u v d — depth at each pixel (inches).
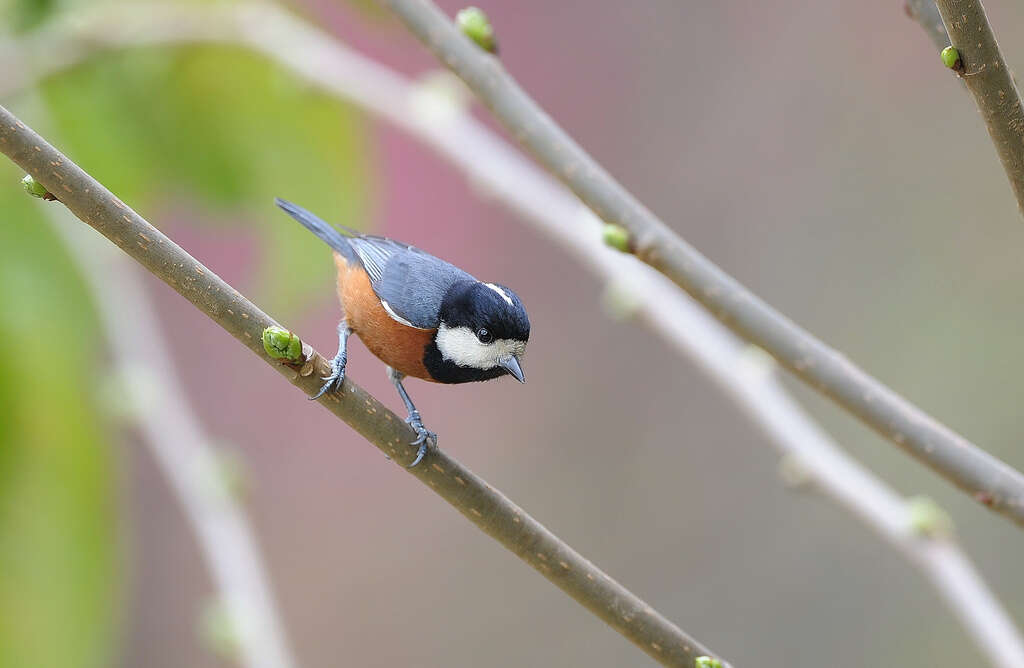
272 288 360.8
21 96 333.4
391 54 430.6
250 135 348.2
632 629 203.3
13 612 298.0
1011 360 447.2
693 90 491.5
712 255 486.3
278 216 354.9
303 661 468.8
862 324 468.8
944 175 475.2
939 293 464.1
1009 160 182.9
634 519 485.7
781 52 491.5
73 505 303.3
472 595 485.7
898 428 209.9
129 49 333.4
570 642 480.1
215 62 339.9
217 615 279.6
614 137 492.4
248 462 472.4
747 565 477.4
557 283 486.9
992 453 433.4
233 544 293.7
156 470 467.8
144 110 343.9
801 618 465.4
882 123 484.1
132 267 336.2
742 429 488.4
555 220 304.3
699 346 276.4
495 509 203.3
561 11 490.9
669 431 492.7
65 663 299.9
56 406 303.6
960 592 229.9
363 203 358.3
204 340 467.8
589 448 492.4
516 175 314.0
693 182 488.1
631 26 494.0
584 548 484.1
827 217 480.1
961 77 181.2
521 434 495.5
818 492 254.2
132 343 315.3
